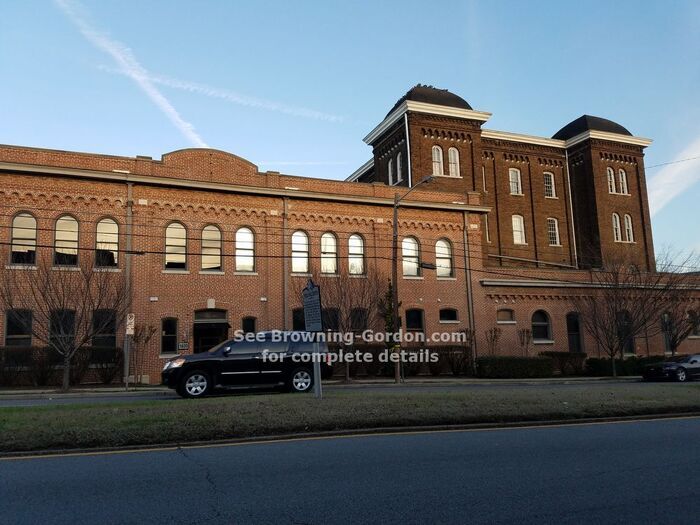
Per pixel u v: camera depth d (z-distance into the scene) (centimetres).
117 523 546
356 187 3170
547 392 1538
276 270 2912
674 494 652
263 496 633
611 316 3353
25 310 2333
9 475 727
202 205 2808
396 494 641
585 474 740
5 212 2461
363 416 1085
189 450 883
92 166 2623
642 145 4866
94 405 1230
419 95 4072
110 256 2609
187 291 2720
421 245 3272
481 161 4122
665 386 1894
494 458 830
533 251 4525
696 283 3806
